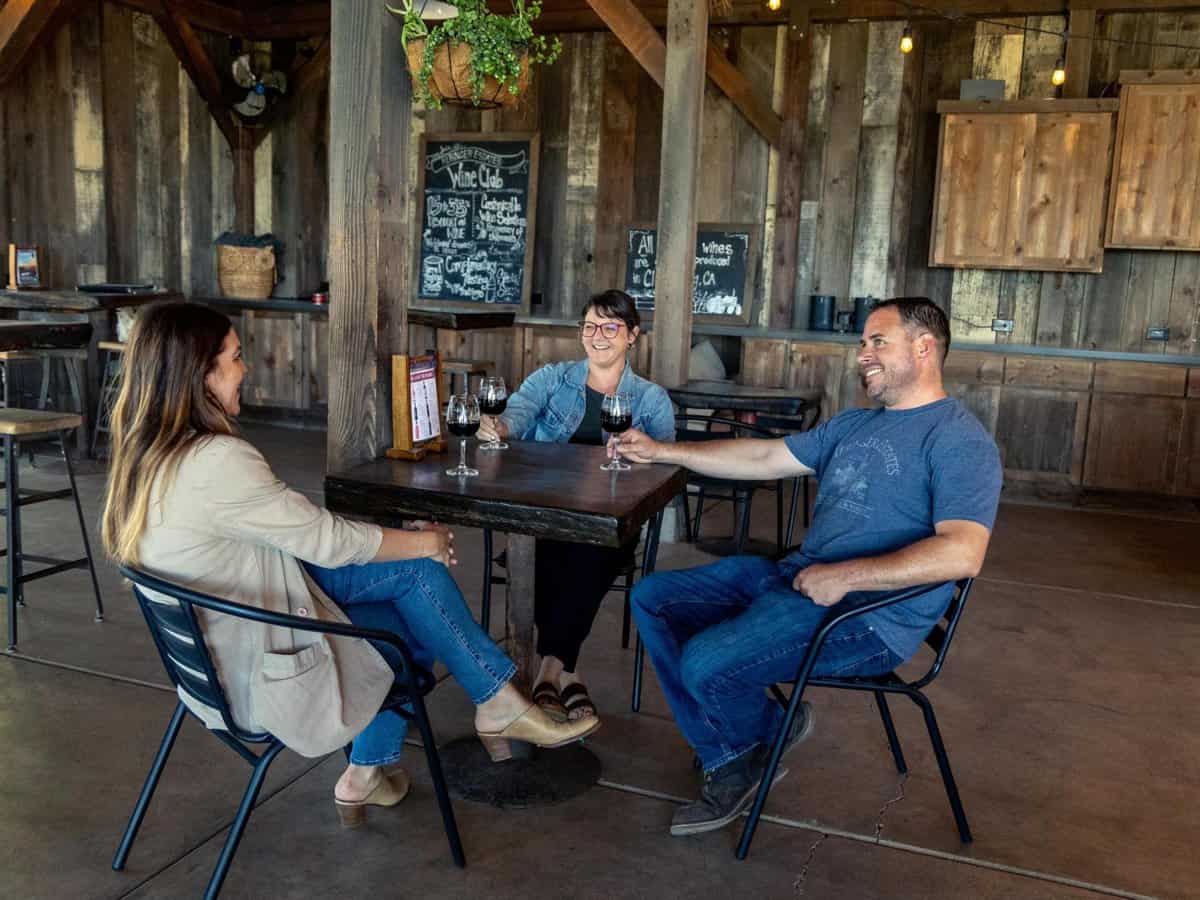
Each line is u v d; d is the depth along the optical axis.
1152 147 5.77
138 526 1.84
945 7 6.32
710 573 2.48
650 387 3.06
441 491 2.17
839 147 6.70
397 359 2.48
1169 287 6.19
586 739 2.79
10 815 2.29
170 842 2.21
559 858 2.20
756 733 2.33
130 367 1.88
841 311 6.69
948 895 2.12
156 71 7.32
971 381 6.12
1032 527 5.50
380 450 2.52
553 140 7.34
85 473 5.76
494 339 7.22
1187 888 2.17
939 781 2.62
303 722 1.87
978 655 3.54
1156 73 5.70
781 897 2.09
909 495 2.23
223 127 7.75
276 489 1.88
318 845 2.22
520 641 2.54
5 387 5.35
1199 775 2.69
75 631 3.42
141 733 2.72
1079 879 2.19
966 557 2.04
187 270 7.74
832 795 2.52
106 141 6.98
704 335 7.02
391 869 2.14
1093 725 2.99
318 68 7.74
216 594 1.88
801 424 4.64
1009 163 6.01
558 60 7.24
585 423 3.03
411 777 2.53
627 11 4.89
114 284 6.77
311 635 1.94
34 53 6.69
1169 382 5.74
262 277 7.71
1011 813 2.46
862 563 2.08
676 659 2.35
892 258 6.68
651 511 2.23
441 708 2.96
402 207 2.54
